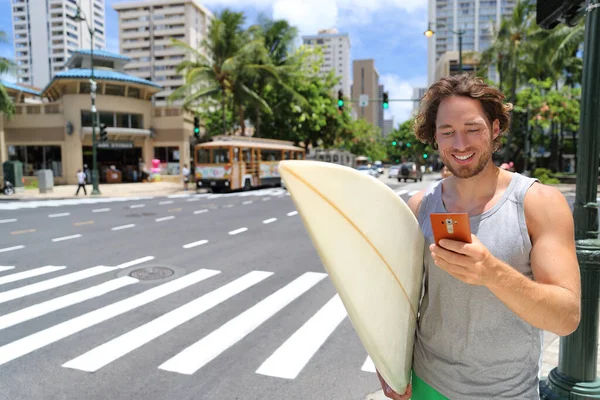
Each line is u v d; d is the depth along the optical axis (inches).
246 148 1021.2
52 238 401.4
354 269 56.3
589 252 96.0
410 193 919.0
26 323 192.2
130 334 180.2
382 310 58.7
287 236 415.2
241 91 1155.3
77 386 139.1
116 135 1288.1
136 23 4271.7
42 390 136.7
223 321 195.6
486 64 1228.5
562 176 1146.7
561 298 47.7
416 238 62.6
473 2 3946.9
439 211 62.9
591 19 93.6
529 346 56.4
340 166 56.6
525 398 55.9
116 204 731.4
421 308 64.4
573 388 98.7
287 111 1341.0
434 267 60.6
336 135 1738.4
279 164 54.2
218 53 1147.3
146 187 1184.8
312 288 246.2
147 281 260.2
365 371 149.8
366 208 57.6
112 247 361.4
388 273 59.3
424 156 1822.1
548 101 1125.7
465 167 57.1
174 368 151.3
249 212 606.5
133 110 1314.0
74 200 827.4
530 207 54.7
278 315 203.5
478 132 56.1
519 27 1130.7
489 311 55.9
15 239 395.5
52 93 1433.3
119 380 143.0
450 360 59.1
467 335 57.2
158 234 425.1
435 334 60.3
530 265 54.6
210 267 295.1
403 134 3004.4
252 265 300.8
